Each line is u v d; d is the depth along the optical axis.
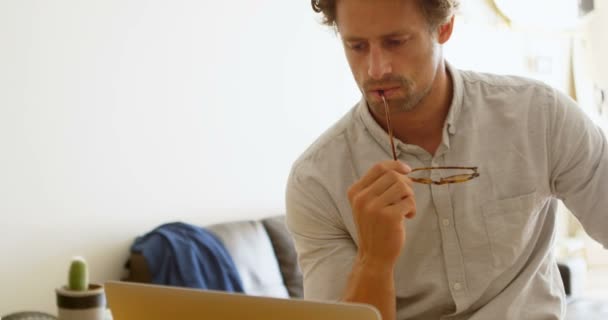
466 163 1.67
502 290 1.69
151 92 4.38
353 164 1.73
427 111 1.64
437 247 1.69
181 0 4.52
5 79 3.82
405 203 1.47
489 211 1.66
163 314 1.26
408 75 1.50
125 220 4.27
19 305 3.87
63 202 4.02
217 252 4.15
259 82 4.90
